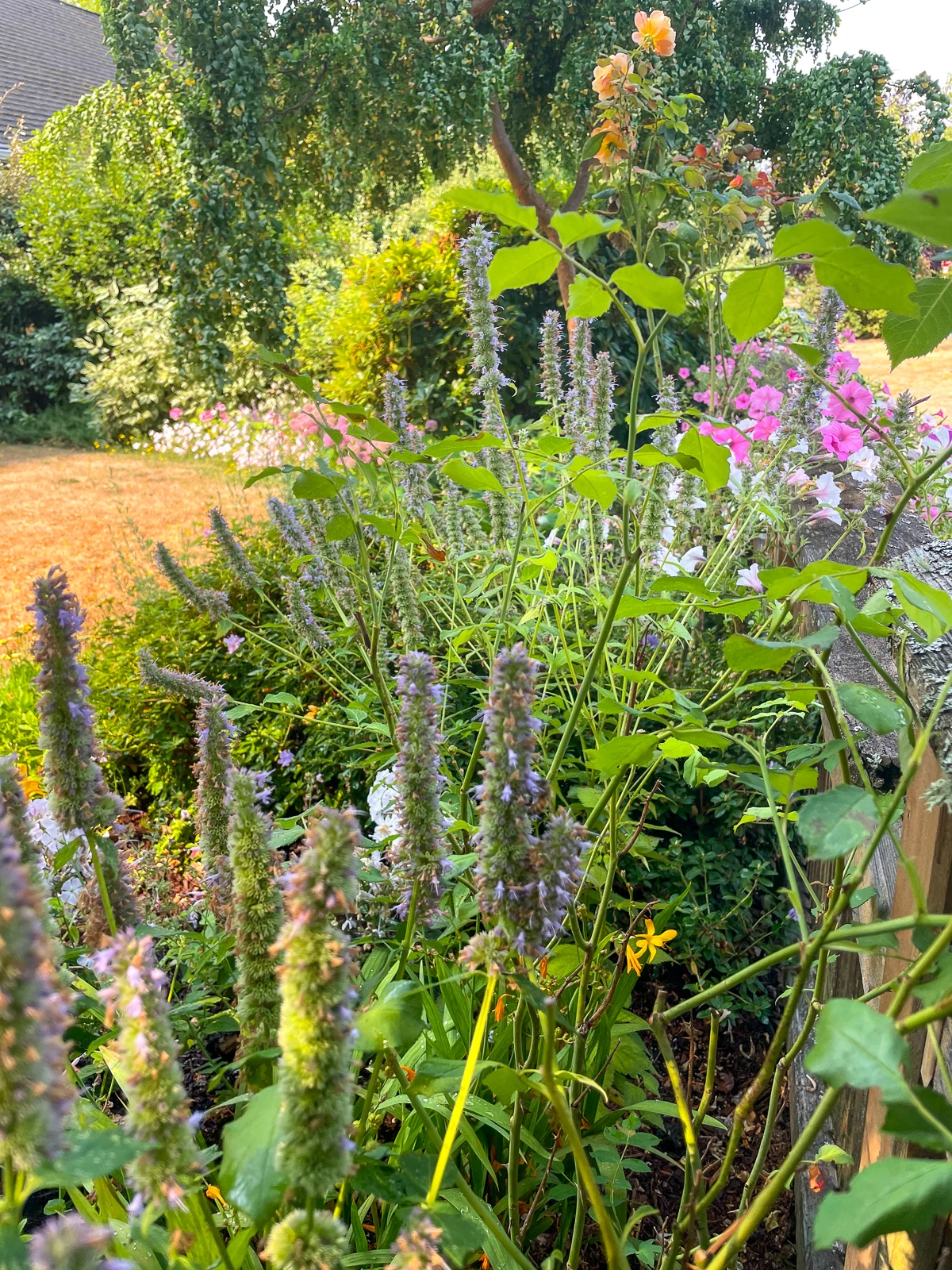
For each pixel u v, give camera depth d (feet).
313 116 22.36
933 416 11.65
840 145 21.75
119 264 42.04
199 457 35.58
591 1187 3.05
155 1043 2.63
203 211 21.12
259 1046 3.69
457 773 8.15
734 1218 6.50
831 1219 2.06
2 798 3.72
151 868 7.88
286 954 2.53
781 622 3.94
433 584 9.32
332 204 24.25
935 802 3.03
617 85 10.08
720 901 8.62
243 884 3.56
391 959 5.45
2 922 2.12
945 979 2.53
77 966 5.44
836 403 9.74
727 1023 7.95
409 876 3.87
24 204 43.21
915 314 2.99
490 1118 4.81
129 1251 3.62
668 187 10.32
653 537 7.36
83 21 74.28
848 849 2.40
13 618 20.57
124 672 12.85
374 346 23.73
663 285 3.17
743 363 13.28
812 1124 2.64
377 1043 3.09
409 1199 3.02
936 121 22.80
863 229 18.25
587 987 5.54
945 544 4.25
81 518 28.09
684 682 8.71
